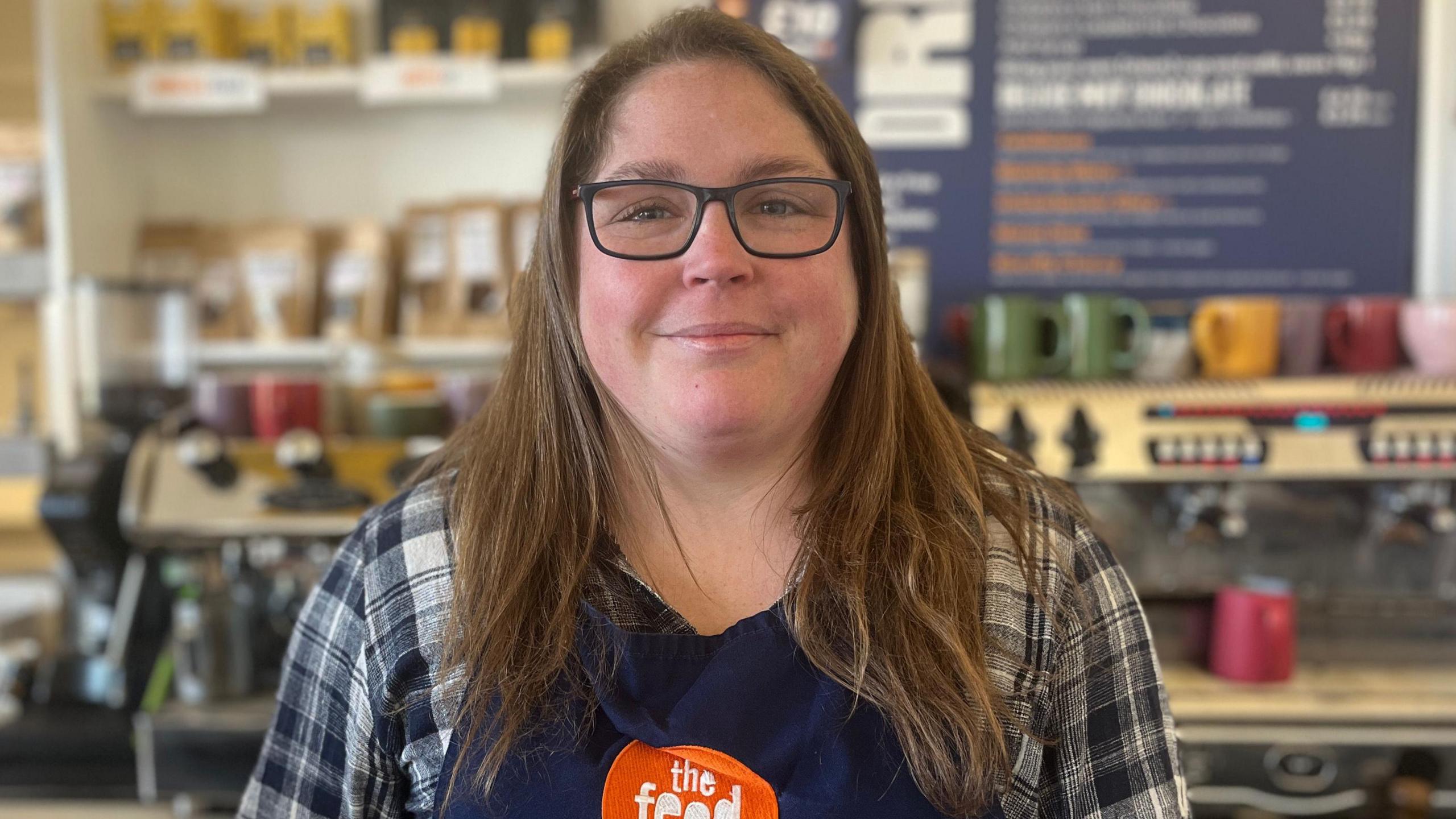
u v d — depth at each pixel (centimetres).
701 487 81
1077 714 80
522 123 239
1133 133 208
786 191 75
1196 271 208
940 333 213
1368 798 158
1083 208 210
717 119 74
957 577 79
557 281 81
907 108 211
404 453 174
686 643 77
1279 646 168
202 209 243
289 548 186
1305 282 206
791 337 74
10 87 239
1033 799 80
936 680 75
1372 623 182
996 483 86
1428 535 181
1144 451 174
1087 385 177
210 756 157
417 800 84
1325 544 183
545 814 74
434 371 227
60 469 171
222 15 220
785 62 77
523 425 84
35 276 214
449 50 218
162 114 239
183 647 163
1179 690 167
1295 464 173
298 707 88
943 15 209
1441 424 171
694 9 80
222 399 178
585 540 81
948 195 212
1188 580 183
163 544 167
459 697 80
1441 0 200
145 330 186
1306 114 204
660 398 74
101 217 221
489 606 79
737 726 74
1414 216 204
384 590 85
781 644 77
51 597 234
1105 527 98
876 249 80
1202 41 205
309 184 242
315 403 181
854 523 79
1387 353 179
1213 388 175
